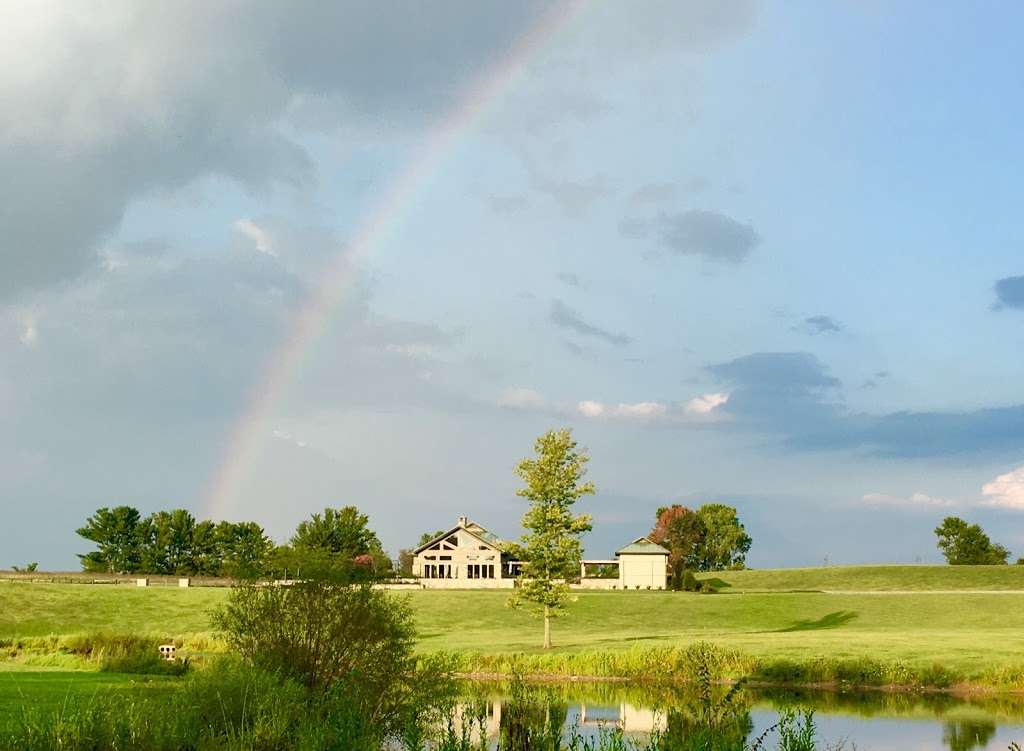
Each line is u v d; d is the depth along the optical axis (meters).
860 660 49.69
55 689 29.77
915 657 52.06
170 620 90.06
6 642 53.84
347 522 159.50
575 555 66.62
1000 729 34.50
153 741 19.42
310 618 26.47
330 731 21.44
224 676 23.12
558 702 37.75
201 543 171.25
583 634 79.06
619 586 133.50
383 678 26.23
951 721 36.31
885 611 95.69
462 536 141.38
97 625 87.94
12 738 19.05
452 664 27.95
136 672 42.47
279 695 22.34
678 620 93.38
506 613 96.44
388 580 126.62
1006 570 148.00
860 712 38.56
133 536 172.75
